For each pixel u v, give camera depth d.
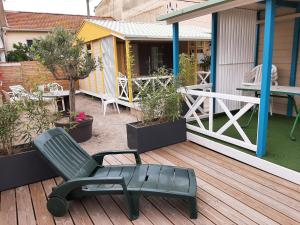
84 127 4.34
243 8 4.80
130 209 2.18
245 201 2.40
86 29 8.83
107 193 2.25
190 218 2.19
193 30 9.30
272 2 2.71
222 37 4.69
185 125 4.07
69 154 2.59
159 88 4.02
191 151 3.68
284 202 2.36
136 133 3.61
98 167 2.75
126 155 3.64
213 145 3.64
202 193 2.55
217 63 4.80
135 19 13.85
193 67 7.29
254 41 5.17
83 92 10.62
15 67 9.27
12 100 3.26
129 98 6.55
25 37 14.05
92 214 2.30
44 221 2.23
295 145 3.43
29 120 3.19
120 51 8.46
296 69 4.65
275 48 4.95
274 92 3.85
